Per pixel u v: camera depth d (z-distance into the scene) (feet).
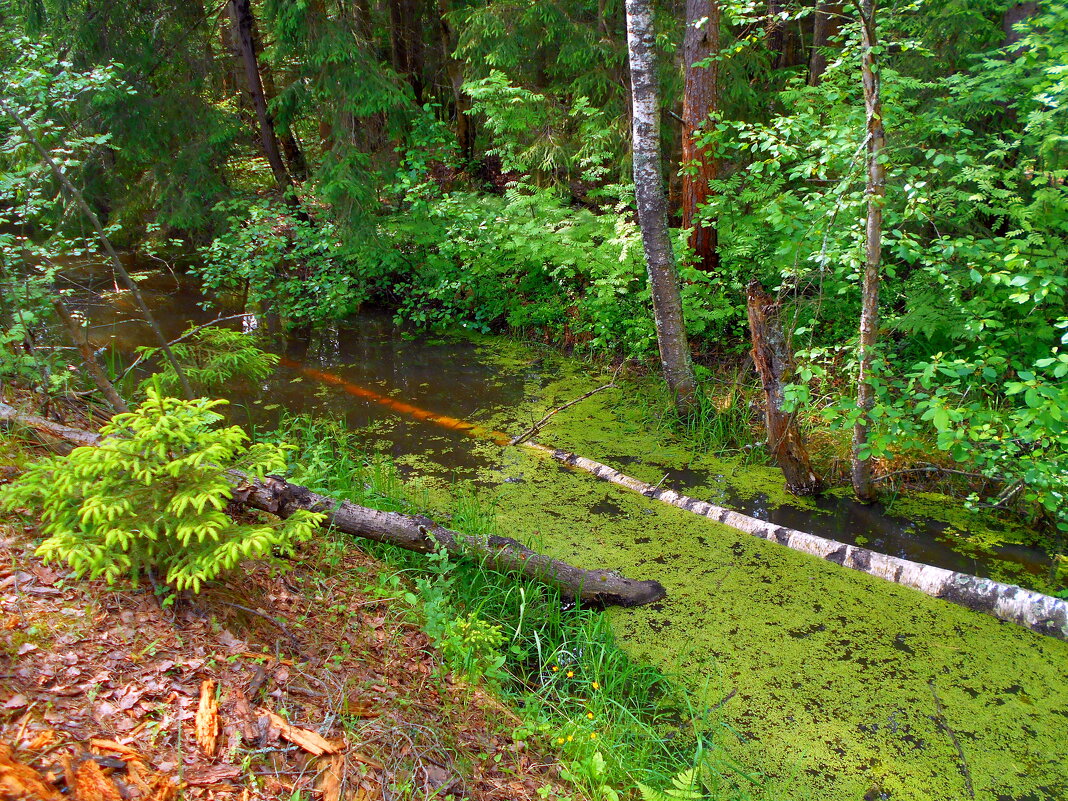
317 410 23.31
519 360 28.37
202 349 18.22
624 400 23.93
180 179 33.09
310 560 11.86
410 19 41.52
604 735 10.29
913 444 17.69
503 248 29.35
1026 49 18.54
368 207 31.14
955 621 13.16
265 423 22.17
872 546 15.71
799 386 15.64
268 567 10.81
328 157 30.60
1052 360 12.07
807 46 35.01
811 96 21.08
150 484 8.63
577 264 27.02
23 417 12.53
